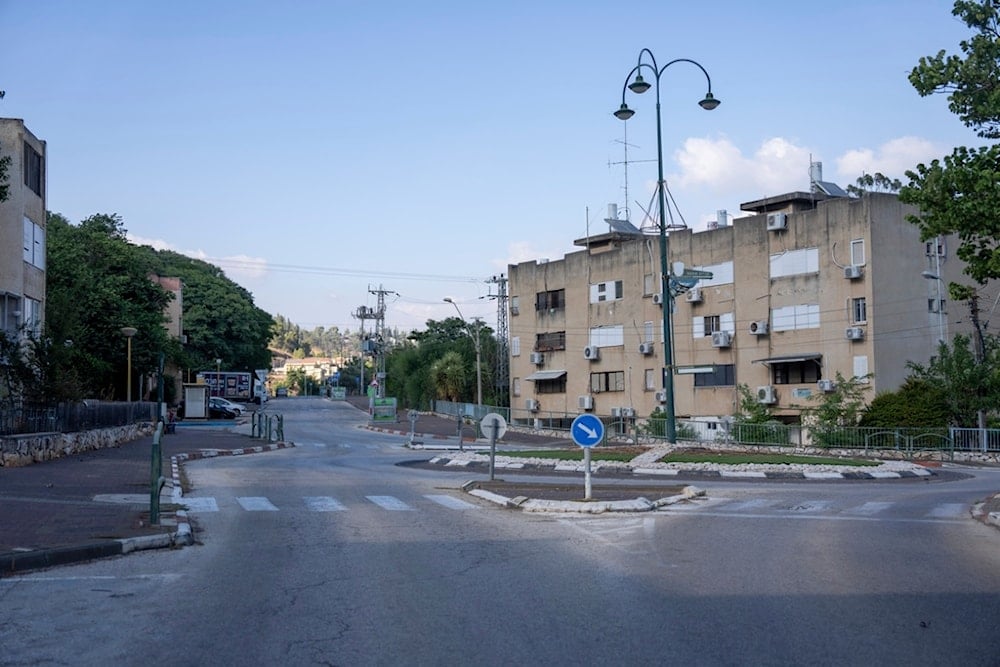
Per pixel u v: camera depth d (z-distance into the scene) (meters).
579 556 11.35
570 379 63.59
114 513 14.33
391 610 8.38
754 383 51.41
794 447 40.44
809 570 10.42
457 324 96.88
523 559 11.13
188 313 92.12
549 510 16.33
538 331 66.38
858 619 8.08
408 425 66.06
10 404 26.09
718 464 27.55
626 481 23.66
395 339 139.62
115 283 59.38
